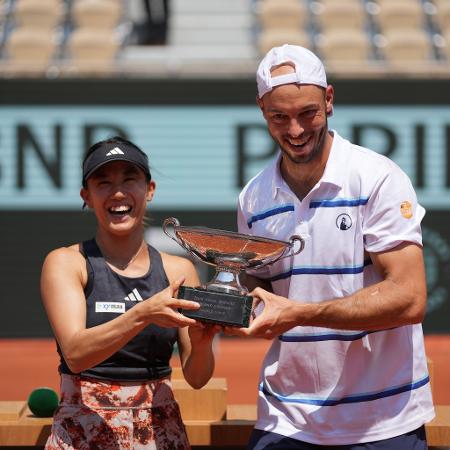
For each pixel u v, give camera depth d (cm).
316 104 631
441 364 1939
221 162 2216
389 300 616
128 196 673
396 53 2722
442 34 2850
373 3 2981
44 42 2708
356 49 2725
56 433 655
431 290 2205
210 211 2219
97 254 678
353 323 614
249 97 2206
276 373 680
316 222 657
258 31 2930
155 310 606
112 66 2217
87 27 2875
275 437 671
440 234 2197
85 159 687
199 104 2206
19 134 2186
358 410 655
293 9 2948
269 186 689
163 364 678
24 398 1669
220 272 661
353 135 2192
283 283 681
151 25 3008
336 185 652
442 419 778
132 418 658
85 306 662
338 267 655
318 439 659
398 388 657
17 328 2212
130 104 2198
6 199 2197
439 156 2192
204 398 791
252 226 698
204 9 2995
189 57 2780
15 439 761
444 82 2177
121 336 613
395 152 2192
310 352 661
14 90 2178
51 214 2198
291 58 634
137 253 685
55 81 2183
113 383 659
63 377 665
